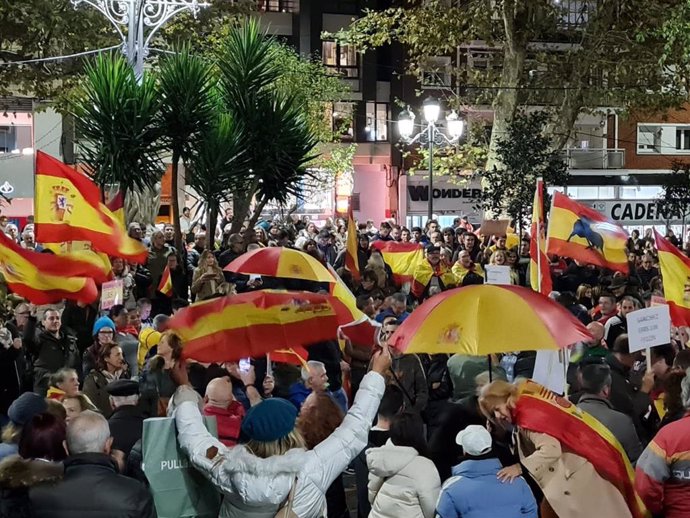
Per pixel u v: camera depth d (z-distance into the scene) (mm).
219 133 17922
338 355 10117
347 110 48406
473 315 6848
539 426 6383
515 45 32844
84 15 27422
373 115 50031
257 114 18984
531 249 10992
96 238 11164
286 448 5457
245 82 19156
